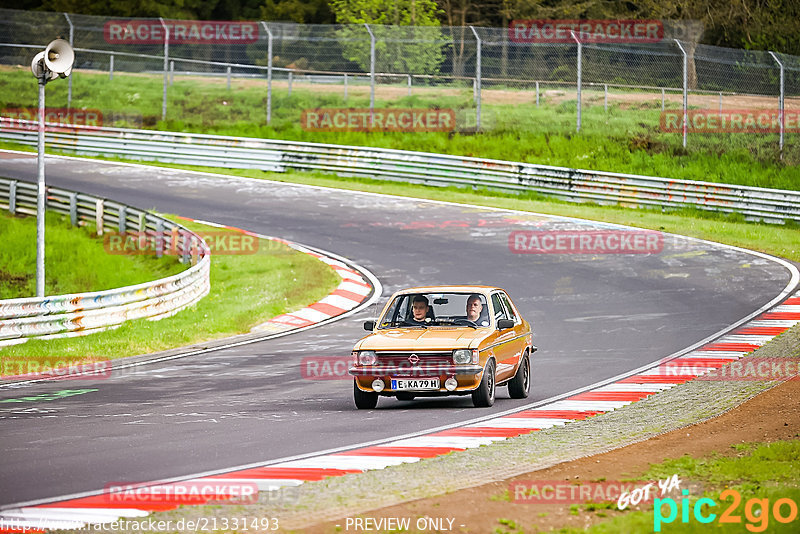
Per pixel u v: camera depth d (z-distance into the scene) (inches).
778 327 2753.4
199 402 1957.4
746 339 2598.4
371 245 4306.1
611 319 2984.7
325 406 1894.7
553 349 2588.6
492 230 4537.4
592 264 3870.6
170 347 2837.1
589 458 1376.7
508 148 6097.4
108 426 1690.5
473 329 1904.5
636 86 7057.1
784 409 1726.1
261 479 1273.4
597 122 6771.7
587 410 1809.8
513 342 1972.2
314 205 5162.4
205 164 6230.3
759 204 4795.8
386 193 5472.4
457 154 6112.2
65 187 5418.3
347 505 1126.4
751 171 5600.4
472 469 1318.9
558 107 7313.0
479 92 6353.3
